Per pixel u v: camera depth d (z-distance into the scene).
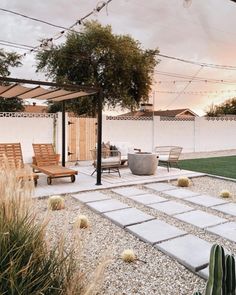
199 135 17.56
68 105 17.66
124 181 8.23
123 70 16.84
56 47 16.95
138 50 17.56
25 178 2.02
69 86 6.81
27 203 1.90
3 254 1.54
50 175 7.53
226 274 1.84
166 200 6.32
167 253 3.73
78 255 1.81
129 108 18.41
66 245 2.03
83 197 6.50
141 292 2.87
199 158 14.34
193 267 3.30
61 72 17.27
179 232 4.44
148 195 6.75
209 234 4.46
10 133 11.62
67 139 12.74
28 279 1.55
